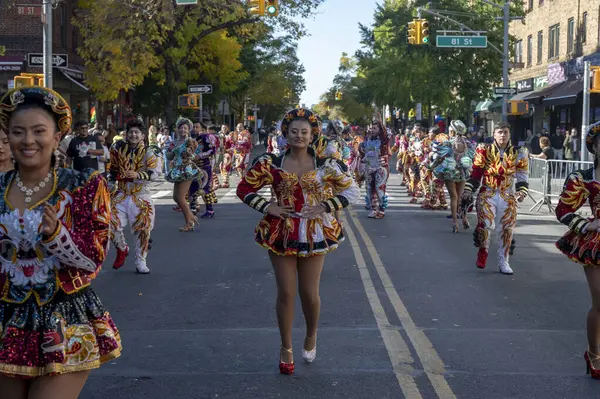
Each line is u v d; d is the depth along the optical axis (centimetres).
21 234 364
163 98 4588
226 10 3681
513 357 659
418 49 4206
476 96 4191
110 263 1129
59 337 362
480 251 1050
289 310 604
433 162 1483
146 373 615
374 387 582
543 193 1952
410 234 1451
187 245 1313
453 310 833
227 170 2672
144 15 3472
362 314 810
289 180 590
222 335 729
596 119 3475
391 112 6938
